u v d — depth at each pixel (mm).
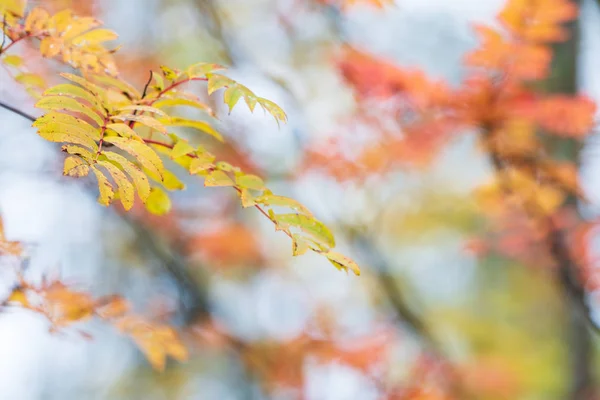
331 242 1616
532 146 3398
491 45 2891
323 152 3975
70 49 1756
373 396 4547
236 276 6469
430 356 5285
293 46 5445
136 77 5125
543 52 2865
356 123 3582
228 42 5395
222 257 5816
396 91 3191
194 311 5270
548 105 3098
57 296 2127
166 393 8492
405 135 3443
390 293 6160
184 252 5668
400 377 4938
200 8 5492
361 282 7008
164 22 5762
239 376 6785
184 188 1879
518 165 3500
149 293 5664
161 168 1383
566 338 7059
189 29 5828
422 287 10641
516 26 2809
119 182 1311
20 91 2871
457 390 5117
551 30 2779
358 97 3314
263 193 1642
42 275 2088
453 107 3189
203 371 7883
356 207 5914
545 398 8828
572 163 3756
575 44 4367
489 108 3152
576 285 3852
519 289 9750
